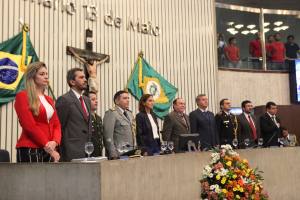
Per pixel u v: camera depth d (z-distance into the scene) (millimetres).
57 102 3994
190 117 5820
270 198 5141
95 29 7344
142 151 4121
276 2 11344
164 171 3508
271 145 6375
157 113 8203
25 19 6160
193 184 4023
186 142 4750
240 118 6438
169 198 3559
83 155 3877
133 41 8070
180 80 8977
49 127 3355
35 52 6160
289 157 5492
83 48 7086
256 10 11172
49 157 3271
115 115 4766
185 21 9242
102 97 7344
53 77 6523
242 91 10211
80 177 2631
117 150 4590
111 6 7703
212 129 5824
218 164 4270
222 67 9984
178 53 9000
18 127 5871
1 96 5699
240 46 10859
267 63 10688
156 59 8523
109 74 7516
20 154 3215
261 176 4809
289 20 11492
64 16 6809
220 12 10719
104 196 2625
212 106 9539
